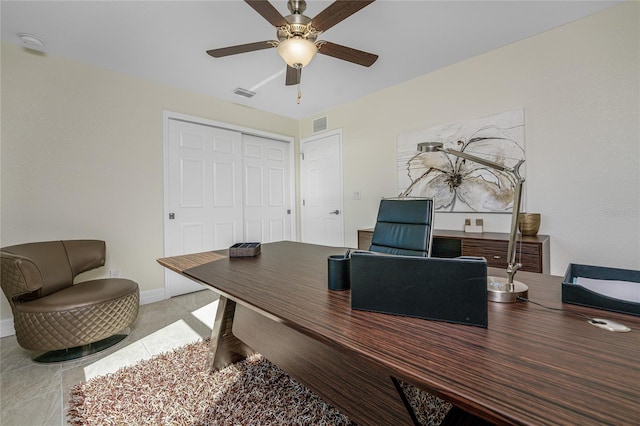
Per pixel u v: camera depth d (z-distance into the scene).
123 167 2.72
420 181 2.97
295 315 0.75
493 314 0.73
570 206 2.13
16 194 2.20
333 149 3.89
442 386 0.45
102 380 1.53
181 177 3.12
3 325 2.13
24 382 1.55
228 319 1.64
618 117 1.95
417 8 1.90
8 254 1.73
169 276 3.01
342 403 1.00
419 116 2.96
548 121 2.21
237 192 3.63
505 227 2.44
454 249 2.32
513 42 2.34
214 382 1.50
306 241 4.33
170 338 2.05
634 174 1.90
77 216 2.47
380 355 0.54
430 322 0.69
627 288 0.82
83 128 2.50
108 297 1.88
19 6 1.80
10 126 2.18
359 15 1.97
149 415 1.27
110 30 2.06
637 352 0.53
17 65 2.21
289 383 1.49
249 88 3.13
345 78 2.96
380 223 1.85
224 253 1.76
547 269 2.04
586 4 1.91
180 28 2.04
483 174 2.53
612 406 0.39
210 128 3.37
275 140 4.13
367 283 0.77
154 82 2.92
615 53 1.95
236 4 1.81
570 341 0.58
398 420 0.84
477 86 2.55
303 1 1.60
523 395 0.41
